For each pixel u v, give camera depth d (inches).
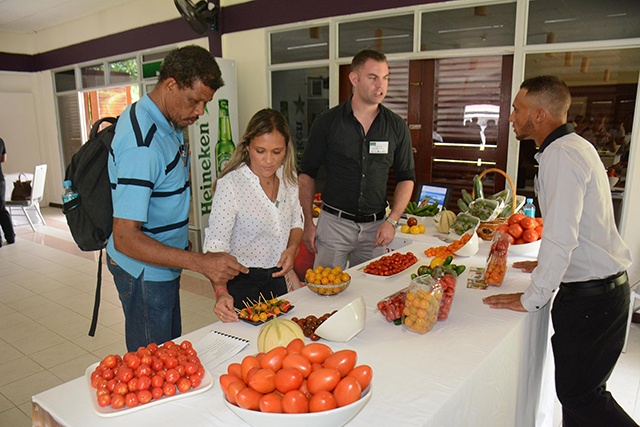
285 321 51.9
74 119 331.6
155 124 62.6
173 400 43.8
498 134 163.0
